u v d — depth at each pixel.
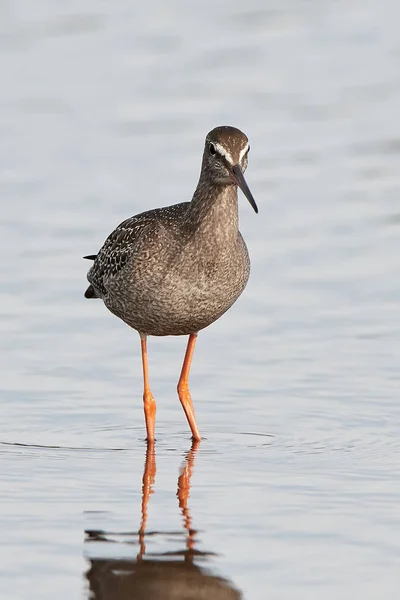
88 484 12.14
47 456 13.06
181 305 13.52
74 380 15.47
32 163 24.03
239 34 31.62
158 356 16.36
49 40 30.80
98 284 14.77
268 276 19.00
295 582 9.64
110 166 23.83
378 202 22.19
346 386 15.13
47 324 17.33
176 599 9.54
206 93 27.83
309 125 26.16
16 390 15.07
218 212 13.22
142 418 14.48
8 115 26.67
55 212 21.59
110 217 21.25
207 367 15.94
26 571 9.92
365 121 26.38
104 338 16.92
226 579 9.73
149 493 11.87
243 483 12.15
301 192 22.70
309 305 17.92
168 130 25.70
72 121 26.33
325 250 20.03
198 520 11.05
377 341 16.56
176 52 30.28
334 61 29.91
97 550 10.36
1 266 19.36
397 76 28.92
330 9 33.53
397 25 32.22
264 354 16.27
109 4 33.47
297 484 12.06
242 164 13.13
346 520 10.96
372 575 9.75
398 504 11.38
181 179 23.08
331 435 13.71
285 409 14.55
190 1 34.16
